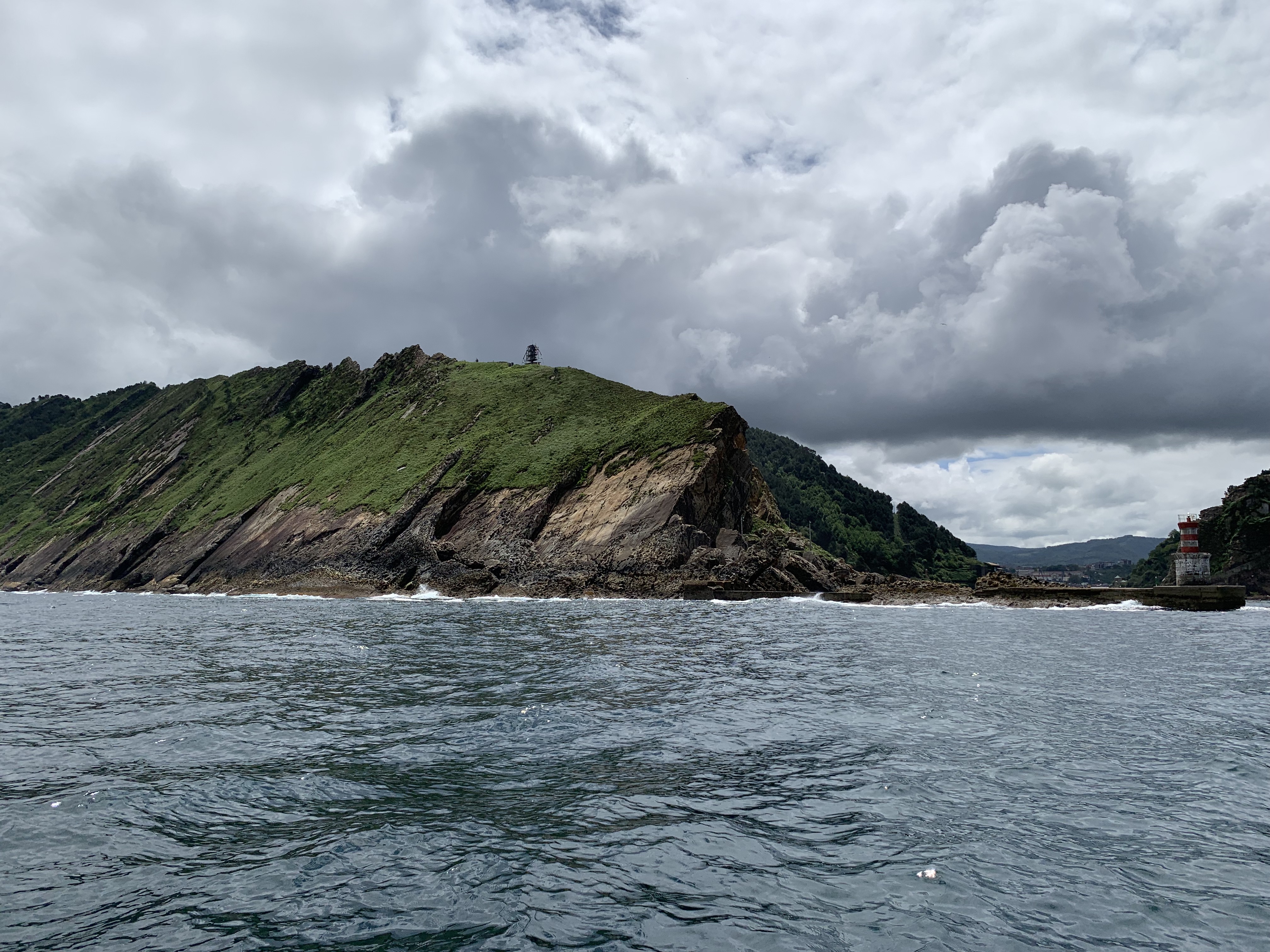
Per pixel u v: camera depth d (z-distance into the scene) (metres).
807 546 85.25
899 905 7.36
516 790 10.77
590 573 78.94
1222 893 7.61
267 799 10.32
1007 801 10.36
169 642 32.50
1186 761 12.38
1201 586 67.12
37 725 14.80
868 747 13.21
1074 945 6.61
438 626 41.72
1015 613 58.78
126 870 8.04
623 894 7.59
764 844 8.88
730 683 20.39
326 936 6.70
